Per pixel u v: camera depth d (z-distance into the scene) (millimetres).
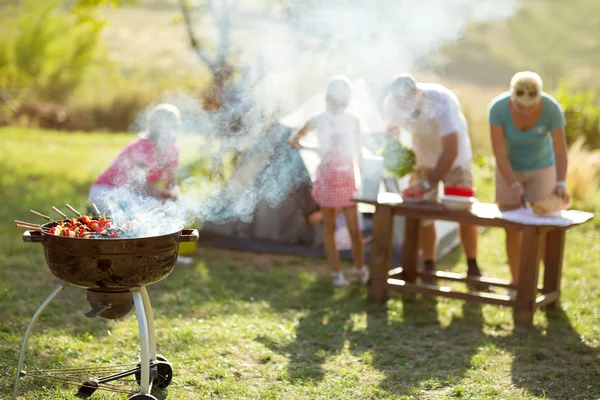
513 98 4727
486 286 5414
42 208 7730
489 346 4246
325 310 4930
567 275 5953
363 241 5863
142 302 3154
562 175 4781
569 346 4289
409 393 3580
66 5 17453
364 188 5336
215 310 4840
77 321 4465
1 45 16969
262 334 4367
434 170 5000
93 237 3139
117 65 18219
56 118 15594
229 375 3732
